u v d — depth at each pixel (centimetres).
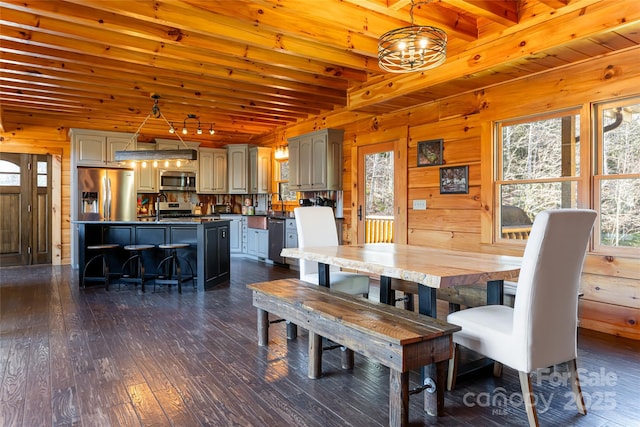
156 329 348
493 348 206
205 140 881
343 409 214
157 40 361
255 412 210
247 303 440
